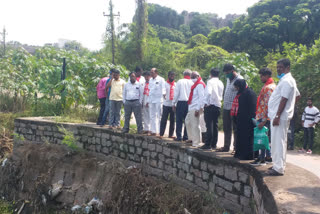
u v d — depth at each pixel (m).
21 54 15.30
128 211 6.93
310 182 4.25
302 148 9.60
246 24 27.34
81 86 12.13
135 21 24.47
